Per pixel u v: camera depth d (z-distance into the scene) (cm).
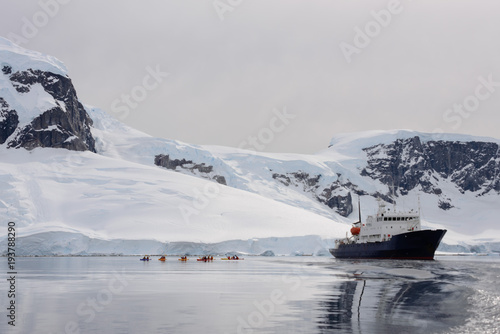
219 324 3872
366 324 3838
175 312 4412
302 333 3534
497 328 3691
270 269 10462
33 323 3944
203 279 7794
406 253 13500
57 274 8862
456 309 4494
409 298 5194
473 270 9256
